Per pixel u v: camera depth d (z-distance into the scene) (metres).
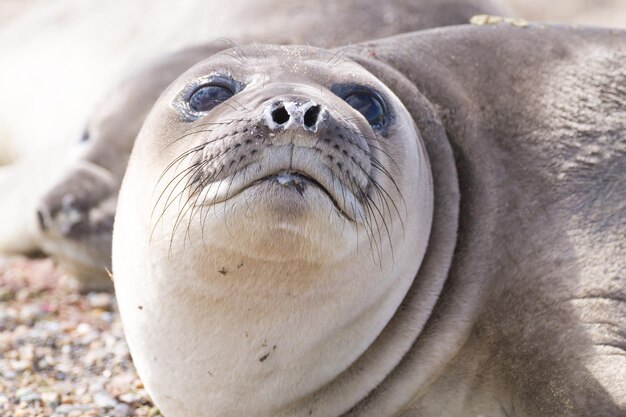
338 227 15.80
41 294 27.70
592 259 18.30
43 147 37.66
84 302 27.22
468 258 19.00
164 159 17.55
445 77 20.55
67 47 38.03
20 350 23.36
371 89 18.19
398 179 17.70
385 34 24.53
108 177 28.30
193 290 16.86
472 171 19.56
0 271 29.50
